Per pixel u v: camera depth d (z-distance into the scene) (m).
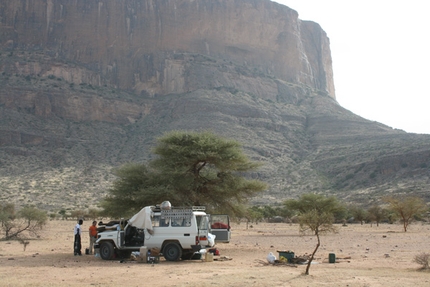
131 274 18.22
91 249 26.83
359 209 83.31
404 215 58.44
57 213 95.25
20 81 173.75
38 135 150.75
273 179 130.38
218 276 17.38
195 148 32.16
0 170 130.62
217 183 33.34
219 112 163.75
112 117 176.38
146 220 23.50
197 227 23.45
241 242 38.59
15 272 18.75
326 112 178.75
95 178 128.38
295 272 18.47
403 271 19.09
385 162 120.19
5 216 43.19
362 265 21.58
